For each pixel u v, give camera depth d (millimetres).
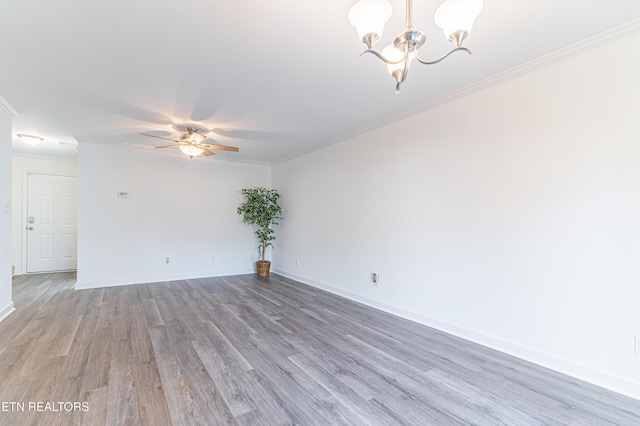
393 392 1931
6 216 3312
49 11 1706
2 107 3123
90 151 4730
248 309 3691
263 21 1816
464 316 2809
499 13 1751
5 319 3246
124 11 1718
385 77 2539
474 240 2734
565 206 2180
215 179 5840
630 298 1902
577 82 2123
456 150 2893
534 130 2342
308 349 2561
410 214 3348
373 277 3816
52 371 2143
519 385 2014
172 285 4988
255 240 6309
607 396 1886
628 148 1913
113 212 4895
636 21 1817
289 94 2873
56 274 5816
